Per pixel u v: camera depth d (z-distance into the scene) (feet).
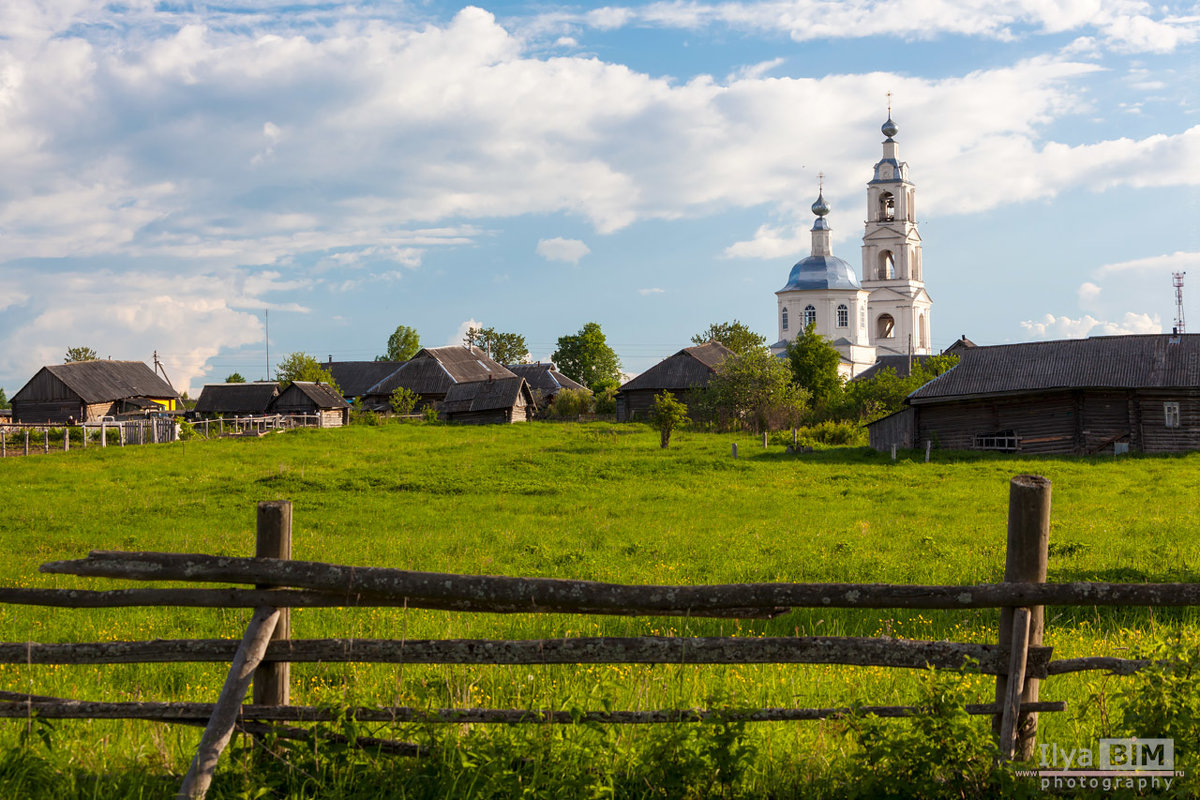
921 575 45.29
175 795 15.43
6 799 15.52
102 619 37.40
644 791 16.03
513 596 15.98
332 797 15.47
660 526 71.82
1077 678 22.70
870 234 413.80
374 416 220.43
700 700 20.29
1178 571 43.60
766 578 45.93
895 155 415.85
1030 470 110.52
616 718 16.53
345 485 100.12
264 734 16.29
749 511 80.89
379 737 17.11
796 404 191.52
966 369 143.84
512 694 21.63
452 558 54.80
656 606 16.01
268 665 16.71
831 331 407.03
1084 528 63.87
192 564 16.10
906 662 16.30
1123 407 132.67
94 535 69.36
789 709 16.57
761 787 16.42
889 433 146.41
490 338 493.36
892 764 15.61
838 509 81.41
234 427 195.21
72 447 157.79
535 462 121.39
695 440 163.02
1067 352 140.05
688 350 239.71
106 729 18.80
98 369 241.96
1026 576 16.08
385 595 16.01
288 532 16.49
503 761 15.72
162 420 172.55
